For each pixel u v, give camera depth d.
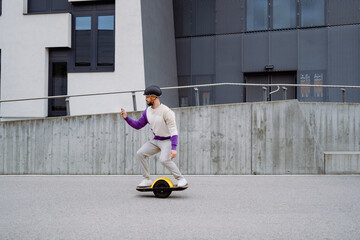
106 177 7.71
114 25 10.94
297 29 13.30
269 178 7.29
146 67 10.87
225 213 4.24
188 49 14.33
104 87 10.80
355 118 9.11
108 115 8.28
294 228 3.60
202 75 14.16
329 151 8.96
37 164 8.49
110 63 10.98
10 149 8.62
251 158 8.05
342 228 3.59
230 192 5.66
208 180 7.05
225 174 8.07
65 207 4.62
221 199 5.09
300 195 5.38
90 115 8.34
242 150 8.05
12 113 10.80
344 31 12.89
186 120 8.19
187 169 8.16
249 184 6.50
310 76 13.13
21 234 3.45
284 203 4.80
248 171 8.05
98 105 9.57
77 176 7.94
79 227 3.68
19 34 11.27
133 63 10.63
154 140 5.27
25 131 8.55
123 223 3.82
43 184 6.70
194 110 8.17
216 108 8.12
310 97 12.37
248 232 3.47
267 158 8.02
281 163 7.99
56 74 11.35
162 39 12.76
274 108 8.02
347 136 9.11
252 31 13.73
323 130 9.17
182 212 4.30
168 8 13.70
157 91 4.96
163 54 12.80
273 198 5.15
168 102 10.04
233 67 13.87
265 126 8.03
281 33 13.45
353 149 9.09
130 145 8.21
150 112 5.09
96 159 8.30
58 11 11.45
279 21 13.52
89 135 8.34
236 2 13.91
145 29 10.95
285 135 7.99
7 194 5.62
